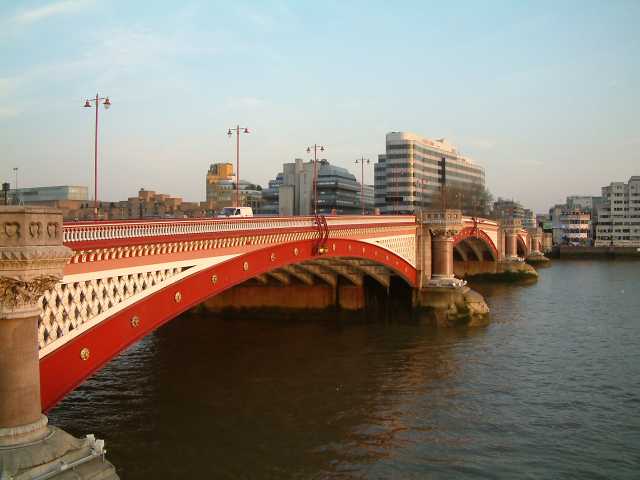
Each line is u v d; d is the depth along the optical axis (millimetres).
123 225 24375
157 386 39031
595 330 60312
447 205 166875
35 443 16625
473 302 64250
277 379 41125
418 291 64625
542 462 28578
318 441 30375
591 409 35875
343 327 61188
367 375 42469
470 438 31281
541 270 144625
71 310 21875
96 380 40406
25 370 16719
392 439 30891
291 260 40844
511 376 42719
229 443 29750
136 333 25391
